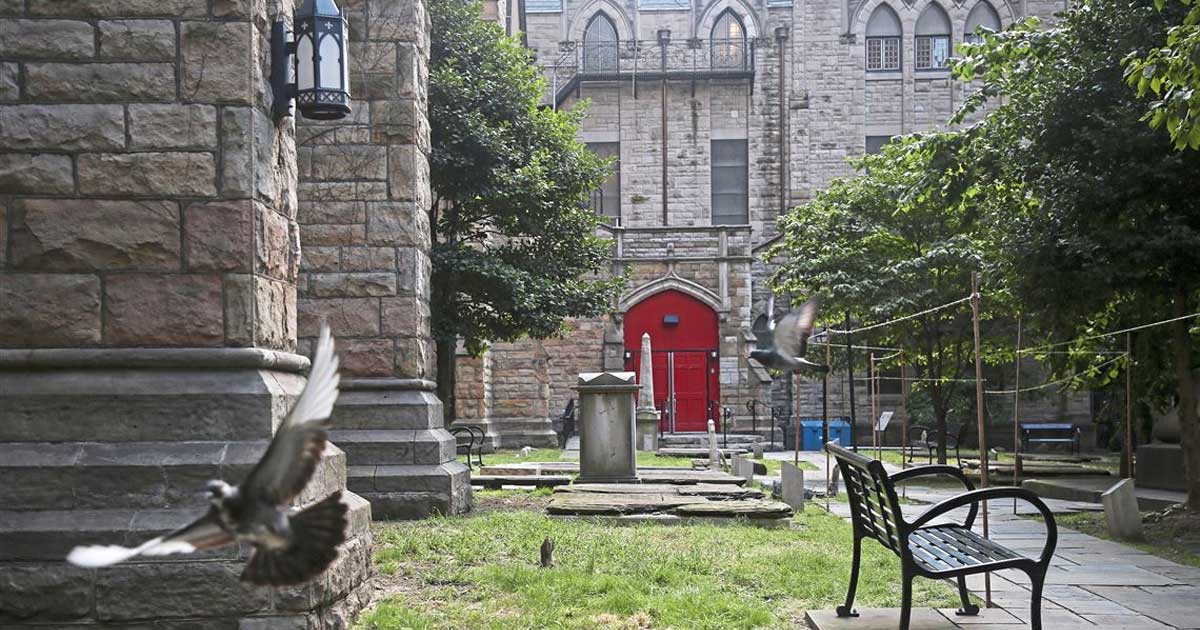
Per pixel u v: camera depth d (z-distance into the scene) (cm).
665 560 1027
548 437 3609
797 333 695
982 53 1636
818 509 1645
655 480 1862
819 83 4903
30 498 725
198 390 754
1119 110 1410
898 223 2648
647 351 3434
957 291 2495
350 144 1456
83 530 709
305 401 272
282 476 267
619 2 4981
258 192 795
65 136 770
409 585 910
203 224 777
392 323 1442
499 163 2195
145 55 779
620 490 1647
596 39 5000
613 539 1149
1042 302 1589
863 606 873
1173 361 1847
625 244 4400
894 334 2656
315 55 832
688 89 4944
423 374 1483
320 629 735
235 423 754
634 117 4944
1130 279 1462
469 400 3356
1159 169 1393
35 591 702
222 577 710
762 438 4116
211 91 782
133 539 709
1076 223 1502
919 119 4894
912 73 4891
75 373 756
